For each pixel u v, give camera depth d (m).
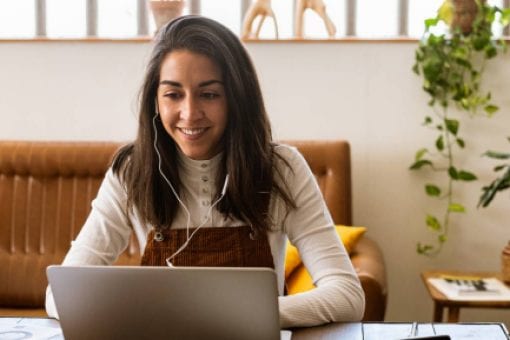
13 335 1.47
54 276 1.25
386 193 3.30
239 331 1.23
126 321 1.25
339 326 1.51
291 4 3.45
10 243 3.04
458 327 1.48
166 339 1.25
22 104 3.41
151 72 1.66
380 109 3.28
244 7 3.46
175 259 1.70
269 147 1.74
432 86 3.20
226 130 1.70
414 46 3.24
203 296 1.21
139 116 1.73
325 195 3.03
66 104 3.40
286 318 1.48
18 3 3.52
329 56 3.28
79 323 1.28
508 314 3.30
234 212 1.71
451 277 2.92
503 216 3.27
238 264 1.68
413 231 3.31
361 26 3.42
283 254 1.79
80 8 3.50
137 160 1.73
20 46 3.39
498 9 3.18
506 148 3.23
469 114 3.23
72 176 3.08
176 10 3.28
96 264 1.71
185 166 1.74
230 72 1.63
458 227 3.29
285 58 3.30
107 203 1.77
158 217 1.72
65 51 3.38
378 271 2.54
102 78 3.37
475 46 3.16
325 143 3.07
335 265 1.63
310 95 3.30
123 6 3.50
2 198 3.07
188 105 1.59
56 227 3.04
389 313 3.36
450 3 3.17
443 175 3.28
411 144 3.28
